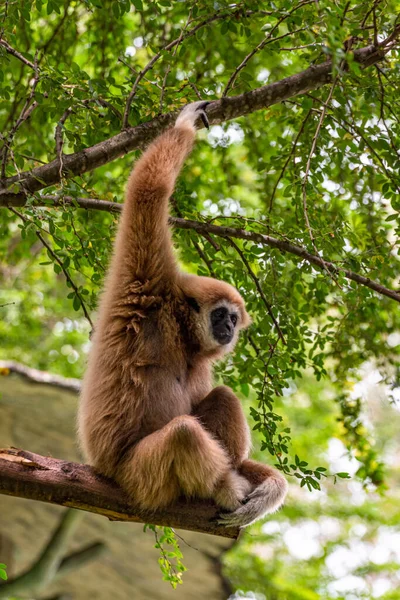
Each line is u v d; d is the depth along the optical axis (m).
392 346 13.74
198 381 10.56
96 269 10.94
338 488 32.09
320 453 28.05
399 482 35.56
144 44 14.65
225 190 17.84
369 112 13.16
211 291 10.30
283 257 11.24
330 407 27.39
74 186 10.12
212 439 9.43
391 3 11.34
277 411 25.30
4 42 10.39
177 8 15.25
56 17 16.27
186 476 8.70
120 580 20.92
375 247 11.69
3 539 20.47
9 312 23.48
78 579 21.09
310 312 13.36
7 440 19.28
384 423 33.78
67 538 18.78
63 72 11.03
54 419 19.08
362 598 27.12
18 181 9.79
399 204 11.55
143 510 8.87
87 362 9.79
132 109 11.13
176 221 10.72
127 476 8.87
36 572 18.62
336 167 14.17
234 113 10.82
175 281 9.98
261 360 11.25
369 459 13.63
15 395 18.58
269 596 25.58
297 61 16.69
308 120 12.94
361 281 10.49
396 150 11.15
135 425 9.20
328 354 13.27
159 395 9.55
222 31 11.09
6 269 24.30
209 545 20.00
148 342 9.50
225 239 11.45
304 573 28.22
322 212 12.91
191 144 10.15
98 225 11.43
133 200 9.45
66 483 8.67
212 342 10.23
